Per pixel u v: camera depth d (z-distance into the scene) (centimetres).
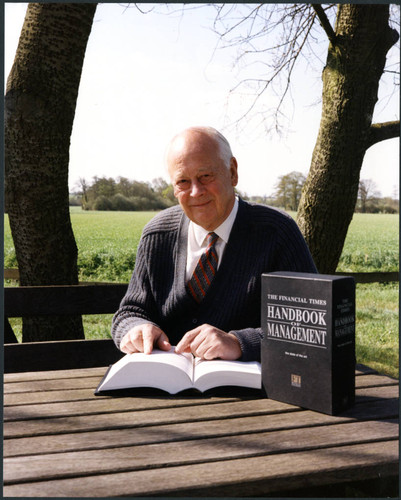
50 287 240
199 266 187
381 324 756
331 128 392
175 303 187
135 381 142
